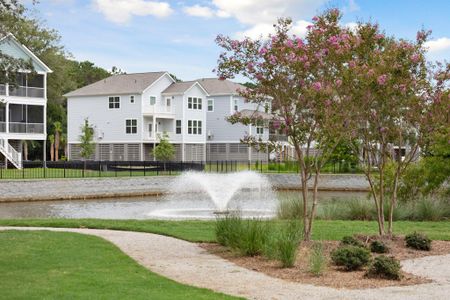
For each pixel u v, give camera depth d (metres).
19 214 24.56
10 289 8.21
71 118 57.97
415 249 12.79
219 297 8.12
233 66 12.49
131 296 7.93
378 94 12.31
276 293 8.56
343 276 9.86
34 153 63.69
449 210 19.94
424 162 21.14
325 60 12.13
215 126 61.03
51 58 62.75
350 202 20.61
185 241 13.71
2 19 16.28
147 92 54.56
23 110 45.06
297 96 12.22
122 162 43.75
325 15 12.46
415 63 12.52
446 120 12.84
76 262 10.54
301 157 13.07
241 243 11.77
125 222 17.27
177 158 56.41
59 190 32.34
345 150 40.19
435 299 8.23
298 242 11.68
